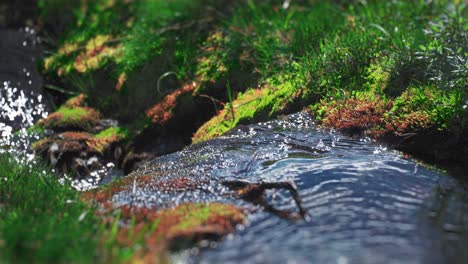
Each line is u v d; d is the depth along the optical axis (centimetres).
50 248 191
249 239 196
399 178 214
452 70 236
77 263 188
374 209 203
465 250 191
